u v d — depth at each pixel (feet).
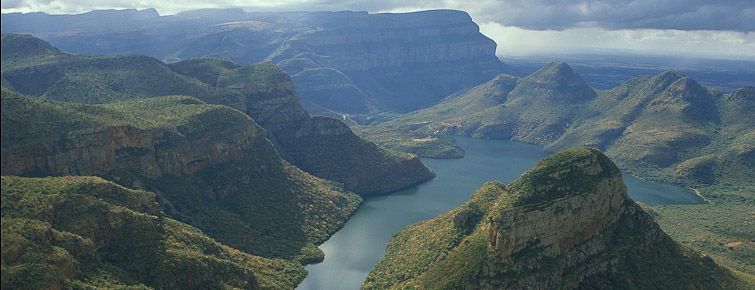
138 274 635.66
